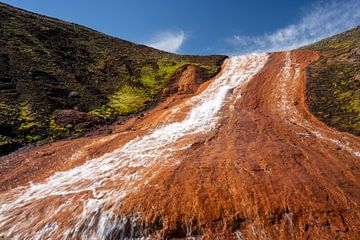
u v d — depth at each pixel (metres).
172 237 8.55
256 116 17.41
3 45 22.44
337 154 12.43
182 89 26.34
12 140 14.91
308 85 21.03
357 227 8.50
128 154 14.03
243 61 31.97
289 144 13.27
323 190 9.87
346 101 17.44
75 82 22.94
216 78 28.17
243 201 9.47
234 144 13.58
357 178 10.67
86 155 14.24
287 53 30.38
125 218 8.98
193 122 17.83
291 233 8.46
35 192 11.10
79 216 9.26
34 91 19.36
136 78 27.89
